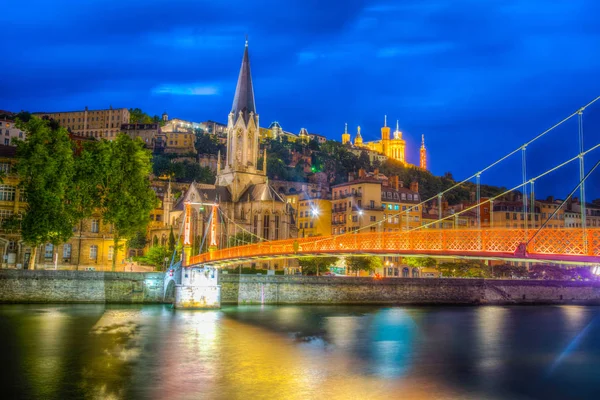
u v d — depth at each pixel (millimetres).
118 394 46625
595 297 139000
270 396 46844
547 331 84438
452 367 58531
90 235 127375
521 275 168250
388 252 56906
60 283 100125
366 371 56031
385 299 122062
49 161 100000
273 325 84062
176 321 84125
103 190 111312
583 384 52688
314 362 59781
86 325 77625
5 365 54688
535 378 54719
